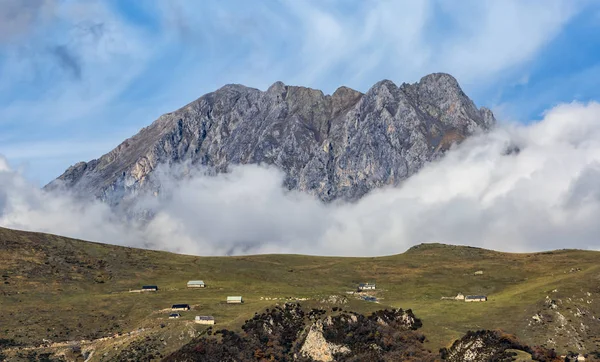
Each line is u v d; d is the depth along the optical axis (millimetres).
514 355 193875
